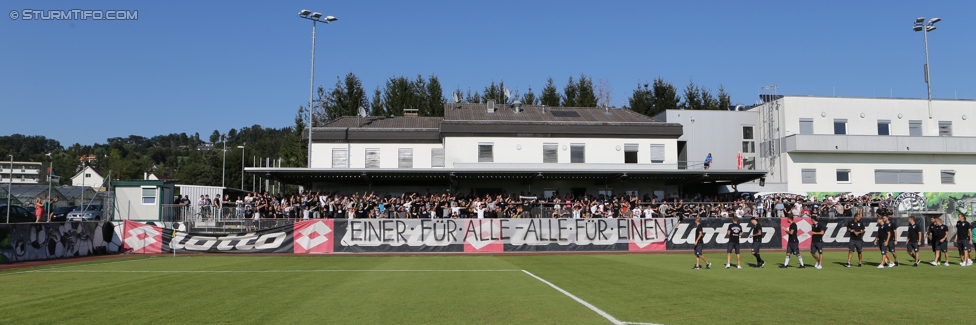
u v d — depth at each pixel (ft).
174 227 98.99
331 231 99.25
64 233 87.04
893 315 34.94
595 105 220.84
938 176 162.61
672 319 33.60
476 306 38.17
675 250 103.45
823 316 34.58
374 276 58.49
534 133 139.85
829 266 71.67
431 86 213.87
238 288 47.98
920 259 83.25
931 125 166.20
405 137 141.79
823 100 164.04
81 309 37.11
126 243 98.22
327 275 59.57
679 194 144.77
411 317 34.22
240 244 98.43
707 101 228.84
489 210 112.68
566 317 34.19
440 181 138.21
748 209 119.24
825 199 137.18
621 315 34.86
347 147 140.87
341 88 211.20
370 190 139.85
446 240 100.01
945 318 34.01
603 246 102.53
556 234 102.01
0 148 494.59
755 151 168.86
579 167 140.67
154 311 36.29
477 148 139.03
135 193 119.65
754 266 71.31
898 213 114.42
